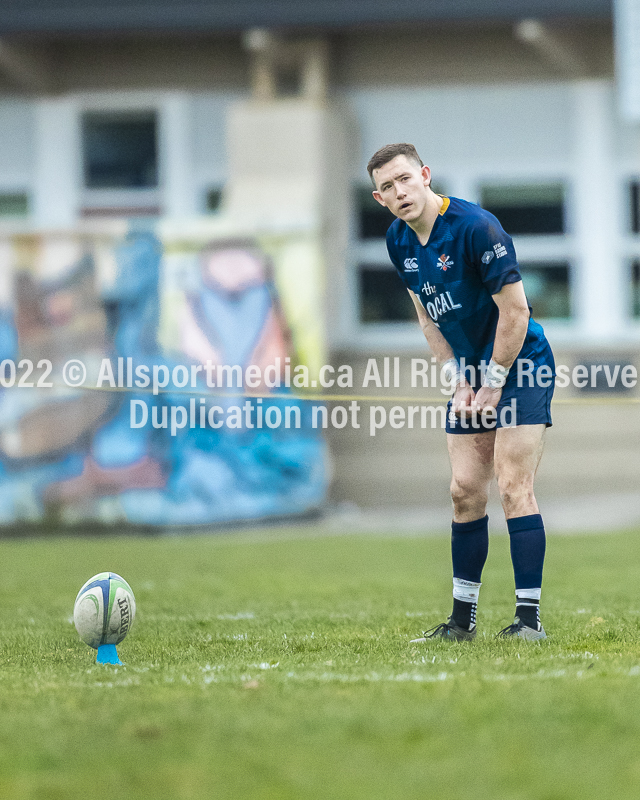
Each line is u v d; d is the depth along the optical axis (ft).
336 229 203.41
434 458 199.31
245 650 58.70
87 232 193.26
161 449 191.42
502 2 188.85
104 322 192.85
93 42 209.67
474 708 39.83
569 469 199.72
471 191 208.23
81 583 106.83
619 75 184.85
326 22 191.93
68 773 33.01
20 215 212.64
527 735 36.19
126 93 210.18
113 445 192.03
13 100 212.23
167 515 190.49
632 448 199.41
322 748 35.01
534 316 209.05
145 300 192.65
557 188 208.03
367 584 100.83
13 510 193.06
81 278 193.06
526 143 207.10
